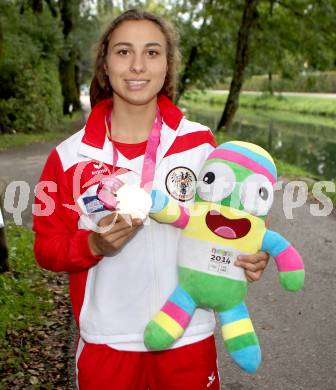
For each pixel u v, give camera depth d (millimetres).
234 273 1869
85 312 1966
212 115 32938
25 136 15938
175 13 20625
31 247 5559
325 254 5633
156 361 1947
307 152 17078
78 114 25125
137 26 1913
